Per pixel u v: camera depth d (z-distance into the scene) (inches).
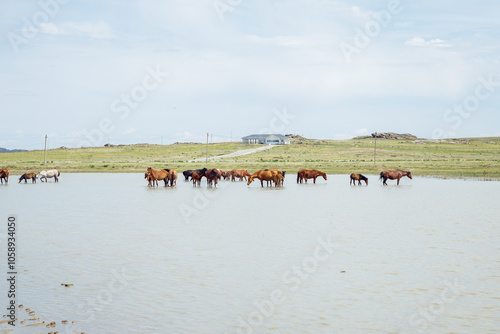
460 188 2361.0
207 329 484.4
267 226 1104.2
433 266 717.9
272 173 2455.7
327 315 521.0
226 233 1008.2
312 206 1529.3
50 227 1095.0
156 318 513.3
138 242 911.0
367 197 1863.9
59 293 595.5
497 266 716.0
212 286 623.5
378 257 778.2
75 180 3095.5
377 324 496.4
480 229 1052.5
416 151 7795.3
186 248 853.8
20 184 2723.9
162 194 2007.9
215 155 7165.4
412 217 1252.5
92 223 1157.1
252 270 700.0
